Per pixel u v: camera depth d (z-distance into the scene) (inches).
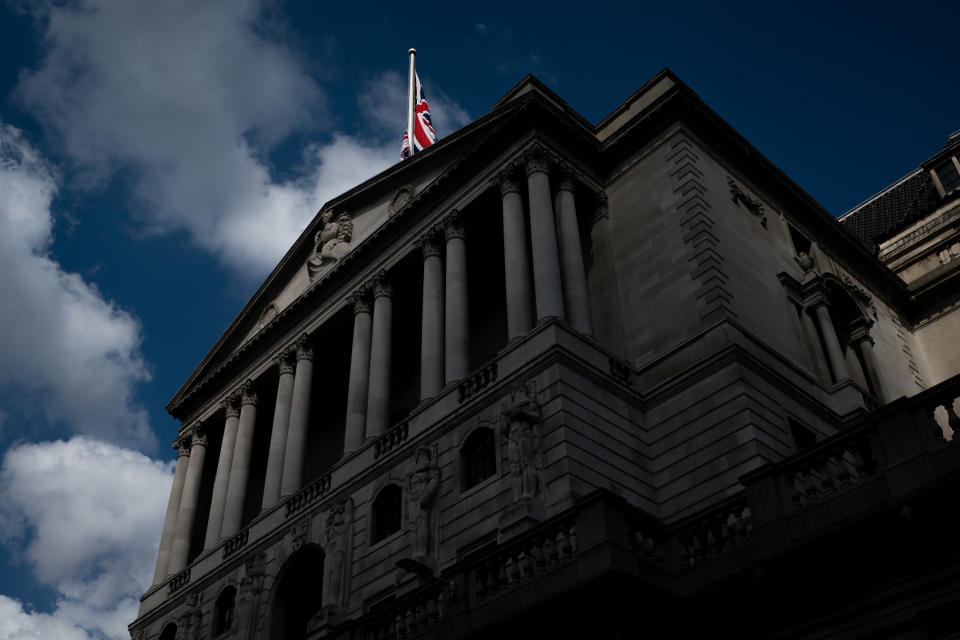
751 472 895.7
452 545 1221.1
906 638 749.9
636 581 865.5
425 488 1298.0
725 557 885.2
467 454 1301.7
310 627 1325.0
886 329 1830.7
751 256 1464.1
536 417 1191.6
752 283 1413.6
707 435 1205.7
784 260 1574.8
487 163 1606.8
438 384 1466.5
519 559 965.2
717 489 1159.6
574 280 1407.5
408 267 1700.3
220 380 2063.2
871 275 1914.4
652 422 1282.0
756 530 864.9
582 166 1584.6
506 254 1441.9
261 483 2005.4
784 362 1334.9
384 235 1739.7
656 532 944.9
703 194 1451.8
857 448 836.0
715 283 1321.4
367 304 1729.8
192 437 2076.8
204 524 2037.4
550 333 1270.9
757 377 1246.3
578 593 871.7
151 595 1830.7
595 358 1296.8
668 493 1213.1
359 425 1569.9
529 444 1169.4
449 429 1337.4
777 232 1617.9
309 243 2000.5
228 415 1972.2
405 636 1021.8
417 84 2242.9
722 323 1273.4
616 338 1395.2
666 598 884.6
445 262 1631.4
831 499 828.0
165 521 1985.7
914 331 1982.0
